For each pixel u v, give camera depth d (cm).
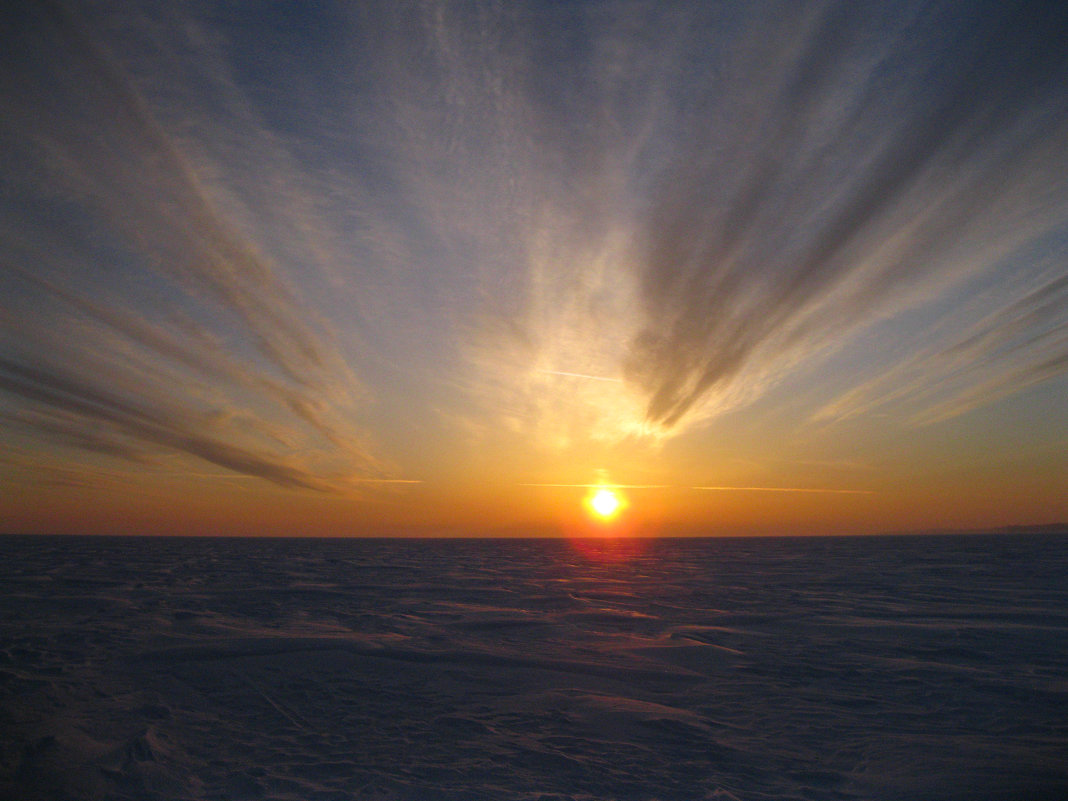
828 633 1195
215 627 1195
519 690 809
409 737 623
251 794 478
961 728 655
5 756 546
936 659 973
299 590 1897
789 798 482
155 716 675
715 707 741
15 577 2180
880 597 1762
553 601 1716
